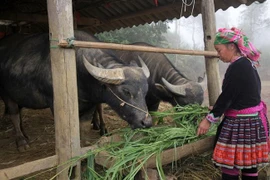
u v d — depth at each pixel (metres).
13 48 4.43
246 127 2.62
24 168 2.55
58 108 2.72
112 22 8.08
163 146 2.87
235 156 2.64
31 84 4.03
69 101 2.70
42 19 6.84
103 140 3.01
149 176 2.71
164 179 2.62
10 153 4.31
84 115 4.02
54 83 2.72
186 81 4.87
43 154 4.26
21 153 4.31
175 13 6.81
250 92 2.60
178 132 3.11
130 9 7.15
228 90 2.57
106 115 6.60
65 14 2.62
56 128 2.78
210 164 3.75
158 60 5.15
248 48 2.63
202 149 3.22
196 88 4.71
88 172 2.79
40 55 3.97
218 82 4.07
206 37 4.15
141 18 7.64
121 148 2.96
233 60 2.69
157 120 3.79
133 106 3.14
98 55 3.60
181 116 3.49
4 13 6.40
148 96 5.14
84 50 3.61
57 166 2.74
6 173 2.44
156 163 2.64
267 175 3.54
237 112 2.64
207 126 2.70
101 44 2.75
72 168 2.79
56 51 2.66
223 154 2.67
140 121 3.11
